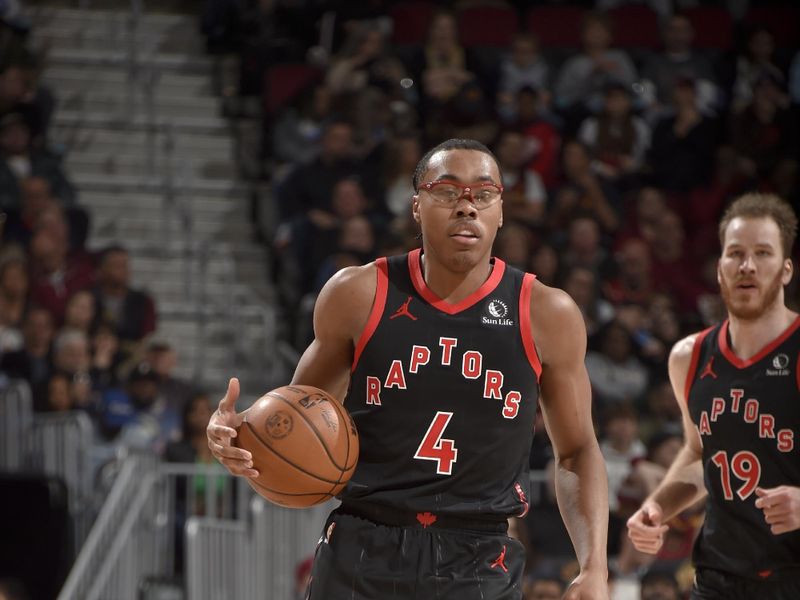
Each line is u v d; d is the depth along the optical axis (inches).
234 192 1034.1
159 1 1173.1
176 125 1069.1
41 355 777.6
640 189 1034.7
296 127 1030.4
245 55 1107.9
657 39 1196.5
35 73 1010.7
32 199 895.1
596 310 876.0
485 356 271.1
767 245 347.9
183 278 970.7
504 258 865.5
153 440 759.1
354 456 267.3
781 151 1089.4
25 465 698.8
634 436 737.6
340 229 914.7
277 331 929.5
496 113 1040.2
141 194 1013.2
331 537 272.7
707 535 359.6
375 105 1010.1
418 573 264.1
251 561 631.2
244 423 265.3
